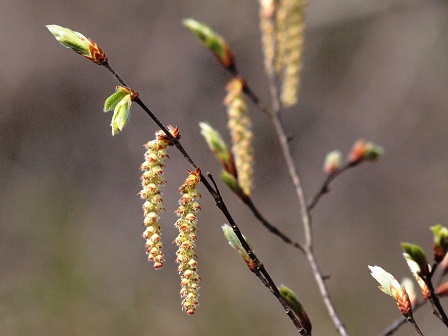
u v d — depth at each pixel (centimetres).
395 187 976
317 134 1005
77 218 920
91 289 867
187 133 948
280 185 989
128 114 210
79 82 962
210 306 884
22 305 833
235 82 317
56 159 949
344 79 1022
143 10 984
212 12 991
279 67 360
